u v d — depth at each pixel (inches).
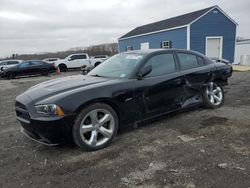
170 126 213.5
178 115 240.7
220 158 154.9
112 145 180.7
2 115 286.2
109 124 180.4
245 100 297.4
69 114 161.8
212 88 255.9
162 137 191.3
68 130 164.1
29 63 933.2
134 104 191.6
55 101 161.3
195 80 234.5
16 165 159.5
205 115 238.2
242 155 157.9
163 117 220.5
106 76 205.2
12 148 185.3
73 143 182.2
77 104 164.2
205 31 989.2
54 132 160.7
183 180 133.6
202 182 131.0
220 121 219.9
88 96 169.0
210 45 1005.8
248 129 199.9
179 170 143.6
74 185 135.0
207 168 144.0
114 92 180.2
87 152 171.6
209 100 251.9
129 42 1413.6
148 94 198.8
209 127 207.8
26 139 201.2
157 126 214.4
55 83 196.7
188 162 151.9
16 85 637.9
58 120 159.0
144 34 1240.8
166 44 1104.8
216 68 255.4
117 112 186.1
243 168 142.4
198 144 176.6
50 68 968.3
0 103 370.0
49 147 182.1
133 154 165.9
